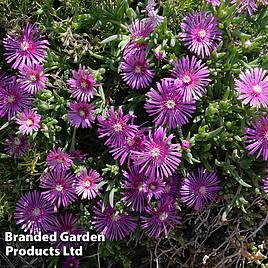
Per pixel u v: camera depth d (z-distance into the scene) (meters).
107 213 0.36
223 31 0.35
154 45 0.35
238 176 0.34
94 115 0.34
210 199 0.35
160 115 0.33
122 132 0.34
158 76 0.36
